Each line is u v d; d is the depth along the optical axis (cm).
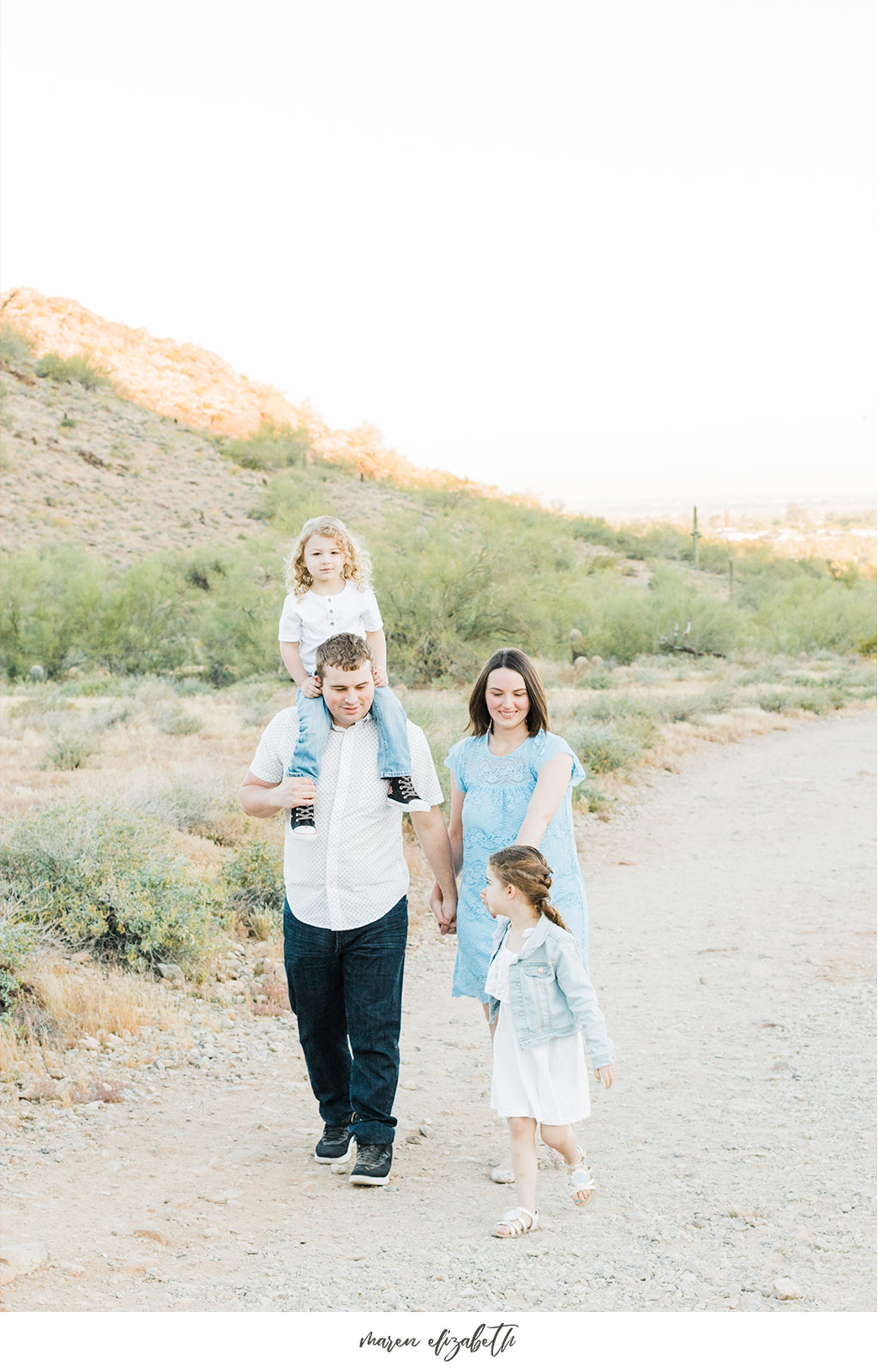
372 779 424
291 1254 350
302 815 413
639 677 3481
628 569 8131
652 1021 637
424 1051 596
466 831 435
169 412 11812
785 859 1121
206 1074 546
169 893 704
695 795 1551
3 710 2275
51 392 9431
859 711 2839
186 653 3716
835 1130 452
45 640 3556
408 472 11806
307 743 416
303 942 427
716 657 4422
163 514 7875
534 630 3281
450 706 1881
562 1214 380
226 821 1052
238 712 2250
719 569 8738
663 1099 507
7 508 7194
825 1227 360
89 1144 451
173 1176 420
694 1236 356
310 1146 457
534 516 3866
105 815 810
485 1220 376
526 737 431
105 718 1981
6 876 718
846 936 809
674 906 940
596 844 1219
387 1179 415
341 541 496
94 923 685
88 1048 557
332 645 415
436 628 3083
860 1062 537
